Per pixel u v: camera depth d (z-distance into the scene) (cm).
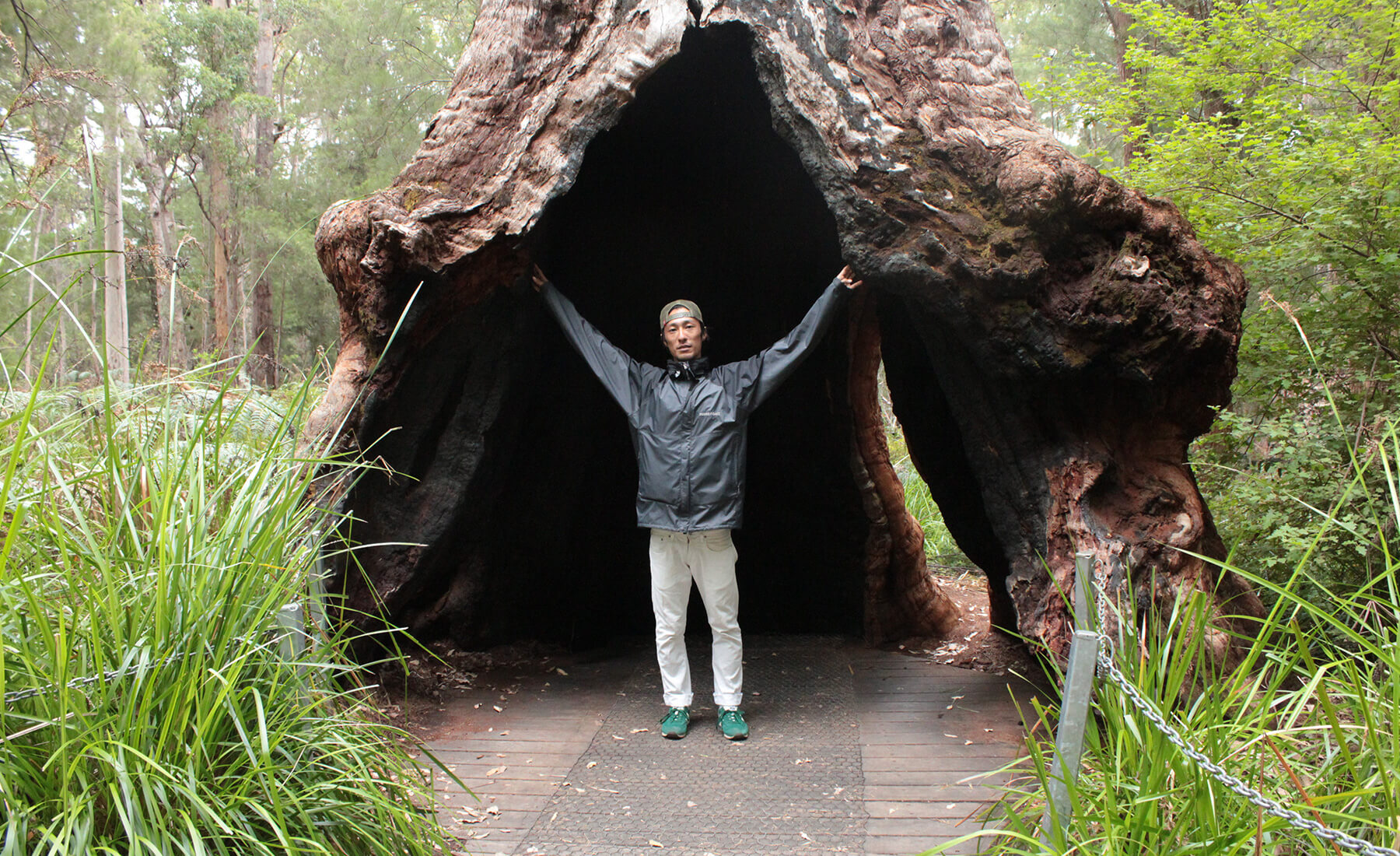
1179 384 333
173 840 172
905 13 375
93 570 203
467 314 366
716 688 378
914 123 347
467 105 378
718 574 369
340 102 1678
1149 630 299
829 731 377
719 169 523
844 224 340
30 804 175
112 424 212
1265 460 427
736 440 361
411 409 381
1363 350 405
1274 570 390
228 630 206
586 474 530
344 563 354
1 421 179
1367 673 227
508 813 297
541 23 379
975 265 318
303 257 1688
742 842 275
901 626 525
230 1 2067
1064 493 333
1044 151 318
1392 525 346
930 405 434
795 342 362
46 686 184
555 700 422
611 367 373
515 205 356
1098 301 311
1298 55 505
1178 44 543
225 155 1647
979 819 285
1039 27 1554
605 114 356
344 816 208
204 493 217
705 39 376
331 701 281
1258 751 213
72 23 1051
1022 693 417
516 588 484
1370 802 196
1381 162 407
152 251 271
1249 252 451
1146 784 205
